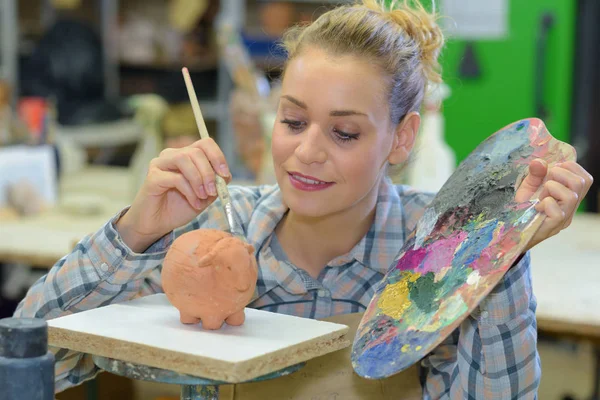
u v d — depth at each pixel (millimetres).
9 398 822
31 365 828
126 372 919
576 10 3775
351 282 1294
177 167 1122
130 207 1164
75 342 939
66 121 4250
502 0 3832
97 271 1161
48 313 1182
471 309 901
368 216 1289
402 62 1188
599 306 1626
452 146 4031
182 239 986
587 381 3178
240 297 958
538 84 3879
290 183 1142
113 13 4684
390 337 958
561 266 1956
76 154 3225
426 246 1075
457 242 1029
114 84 4727
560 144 1065
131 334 924
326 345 957
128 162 4562
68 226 2389
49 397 845
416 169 2230
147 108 2627
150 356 887
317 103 1104
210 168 1112
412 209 1354
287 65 1180
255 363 851
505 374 1065
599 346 2633
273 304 1294
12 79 4629
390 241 1300
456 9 3889
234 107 2551
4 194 2500
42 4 4777
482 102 3957
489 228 1002
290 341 913
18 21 4777
